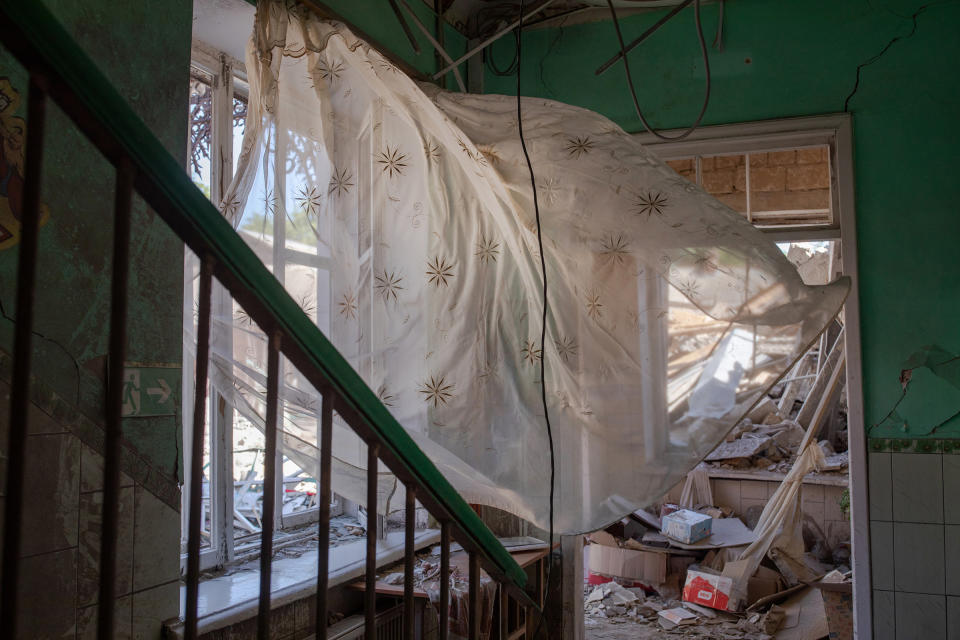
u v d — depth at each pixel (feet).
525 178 7.52
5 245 4.74
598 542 16.34
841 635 11.49
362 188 7.75
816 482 18.08
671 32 11.68
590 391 7.17
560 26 12.17
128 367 5.54
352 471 7.17
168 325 5.91
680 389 6.78
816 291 6.40
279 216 7.00
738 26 11.40
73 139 5.22
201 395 2.88
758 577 14.62
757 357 6.48
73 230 5.19
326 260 7.43
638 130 11.76
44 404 4.89
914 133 10.57
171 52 6.10
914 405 10.41
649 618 13.94
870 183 10.73
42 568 4.81
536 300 7.59
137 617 5.49
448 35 11.89
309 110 7.57
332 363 3.35
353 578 8.05
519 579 4.77
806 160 12.59
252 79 7.05
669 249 6.89
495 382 7.68
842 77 10.91
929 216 10.46
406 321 7.77
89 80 2.37
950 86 10.44
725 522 17.53
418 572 8.84
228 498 7.93
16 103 4.84
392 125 8.00
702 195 7.10
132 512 5.49
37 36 2.24
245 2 7.48
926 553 10.25
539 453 7.42
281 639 7.02
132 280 5.62
